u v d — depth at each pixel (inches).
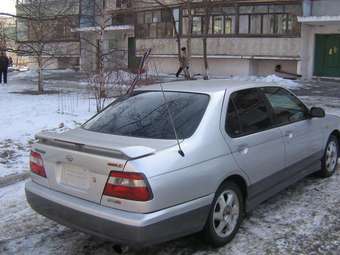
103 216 148.6
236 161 176.2
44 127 428.8
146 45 1364.4
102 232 150.5
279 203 217.9
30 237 190.5
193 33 1246.9
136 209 145.1
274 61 1171.9
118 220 145.6
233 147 176.4
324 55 1094.4
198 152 162.7
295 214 203.9
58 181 166.4
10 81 1138.7
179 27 1277.1
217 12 1196.5
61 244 183.0
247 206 185.9
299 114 229.1
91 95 709.9
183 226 155.0
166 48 1321.4
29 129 418.6
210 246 173.9
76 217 156.6
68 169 163.5
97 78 609.9
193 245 176.4
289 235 182.7
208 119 173.5
